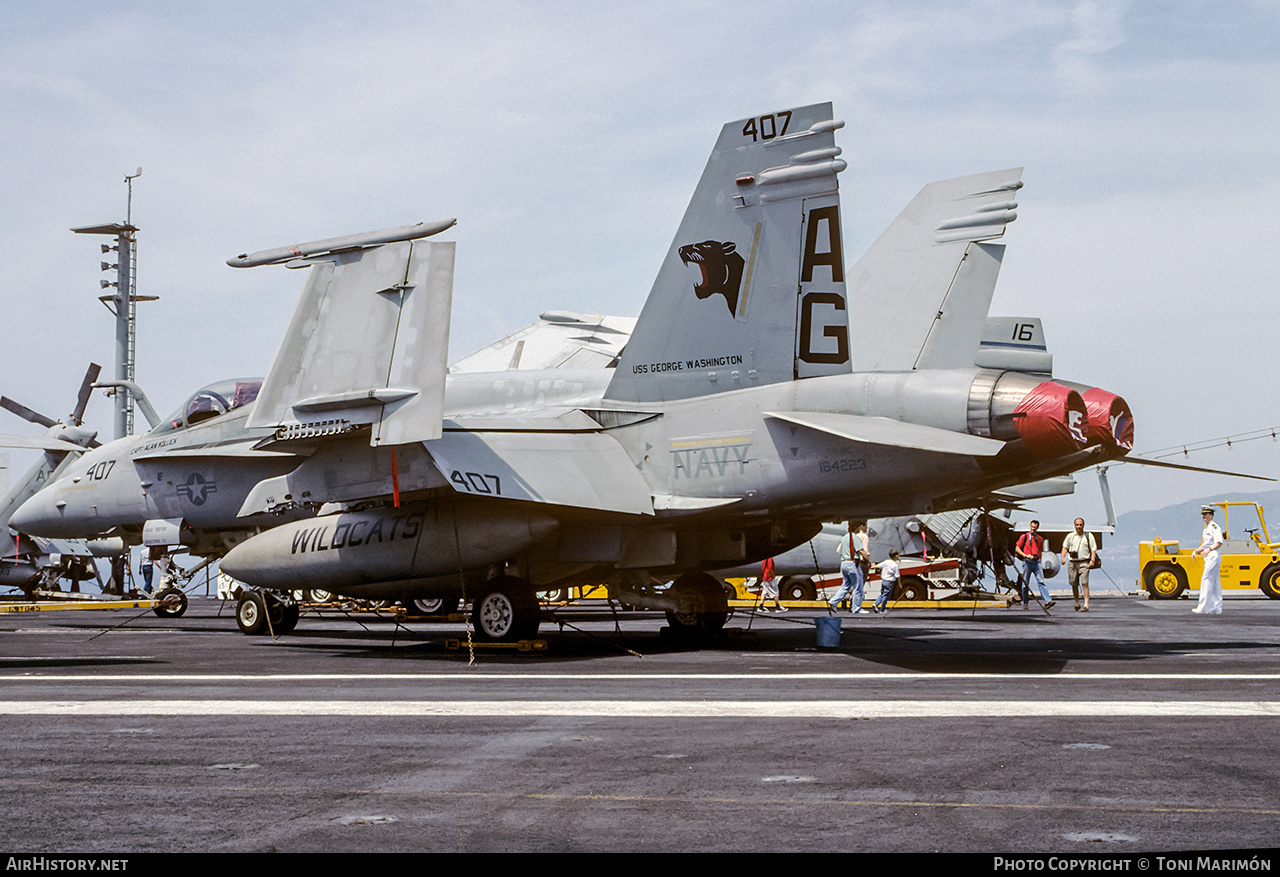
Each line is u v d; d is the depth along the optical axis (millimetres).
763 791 4141
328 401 10500
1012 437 9625
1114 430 9734
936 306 14812
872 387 10242
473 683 8023
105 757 4906
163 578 20469
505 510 11172
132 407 40531
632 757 4852
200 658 10539
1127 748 5023
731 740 5297
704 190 11211
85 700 6977
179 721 6027
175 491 16156
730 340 11016
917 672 8641
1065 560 22344
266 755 4945
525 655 10758
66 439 27375
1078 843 3389
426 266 10344
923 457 9906
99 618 20141
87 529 17188
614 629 15828
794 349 10695
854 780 4328
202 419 16391
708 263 11164
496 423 11180
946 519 27031
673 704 6621
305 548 12367
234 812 3836
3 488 27359
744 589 27828
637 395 11531
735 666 9312
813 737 5375
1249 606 23141
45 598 28500
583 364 16766
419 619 18484
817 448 10297
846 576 21250
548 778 4398
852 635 13734
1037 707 6387
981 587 27641
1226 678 8039
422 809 3871
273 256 11117
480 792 4145
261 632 14836
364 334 10531
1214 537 19391
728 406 10883
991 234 14562
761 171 10859
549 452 10867
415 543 11531
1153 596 29406
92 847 3377
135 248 42500
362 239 10617
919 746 5102
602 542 11547
